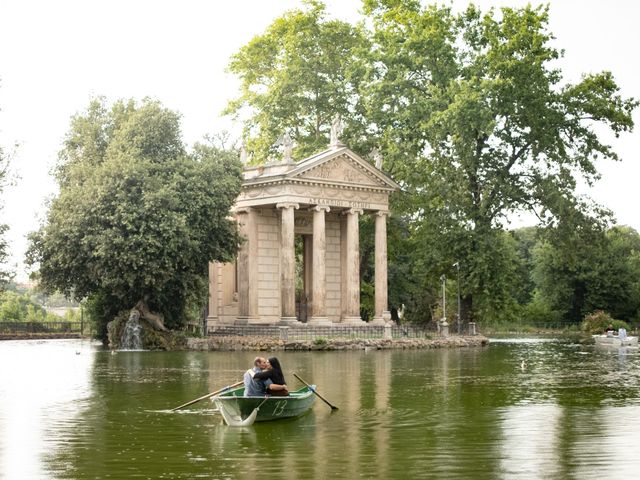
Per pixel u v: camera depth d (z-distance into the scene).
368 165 102.56
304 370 58.59
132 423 34.12
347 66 113.50
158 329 89.44
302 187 98.19
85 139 96.38
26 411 37.62
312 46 116.38
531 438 30.22
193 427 33.06
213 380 51.25
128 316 89.12
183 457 27.16
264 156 119.56
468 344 93.75
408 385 47.97
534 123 98.25
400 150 103.69
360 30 118.62
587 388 46.25
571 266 105.38
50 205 91.81
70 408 38.59
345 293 105.19
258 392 34.44
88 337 118.06
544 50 100.06
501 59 98.88
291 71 115.25
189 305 95.25
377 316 104.44
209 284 99.75
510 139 101.94
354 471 24.98
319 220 99.44
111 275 84.56
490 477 24.06
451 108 94.31
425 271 104.50
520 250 183.12
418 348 89.31
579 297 153.75
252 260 101.38
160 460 26.70
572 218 100.12
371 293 126.38
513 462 26.11
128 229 82.25
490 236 100.88
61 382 50.34
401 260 129.62
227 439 30.34
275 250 104.19
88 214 84.75
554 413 36.25
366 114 108.69
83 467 25.77
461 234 100.12
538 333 144.38
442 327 99.31
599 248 106.31
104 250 82.50
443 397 42.22
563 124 100.94
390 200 111.31
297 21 115.94
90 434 31.55
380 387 46.88
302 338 90.44
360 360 69.25
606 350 85.69
